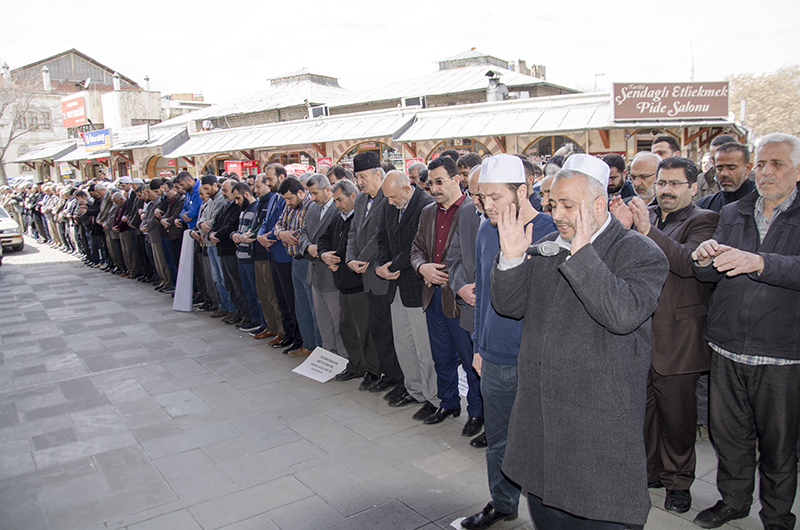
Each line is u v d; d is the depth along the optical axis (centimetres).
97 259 1309
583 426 199
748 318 262
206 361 591
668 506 302
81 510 316
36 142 5022
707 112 1331
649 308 189
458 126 1653
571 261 188
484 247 286
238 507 314
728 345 270
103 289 1031
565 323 204
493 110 1661
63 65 5453
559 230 210
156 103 3909
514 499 286
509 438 226
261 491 331
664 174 302
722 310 272
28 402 487
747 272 238
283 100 3008
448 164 383
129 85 5716
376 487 333
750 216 272
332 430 415
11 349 653
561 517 217
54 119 5103
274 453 380
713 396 283
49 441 409
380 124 1839
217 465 365
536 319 216
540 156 1584
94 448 395
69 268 1316
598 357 198
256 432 414
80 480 350
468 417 412
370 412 448
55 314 834
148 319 788
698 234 291
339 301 533
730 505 283
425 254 404
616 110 1338
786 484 264
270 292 650
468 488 330
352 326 514
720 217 288
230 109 3123
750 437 279
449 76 2770
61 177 3784
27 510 317
